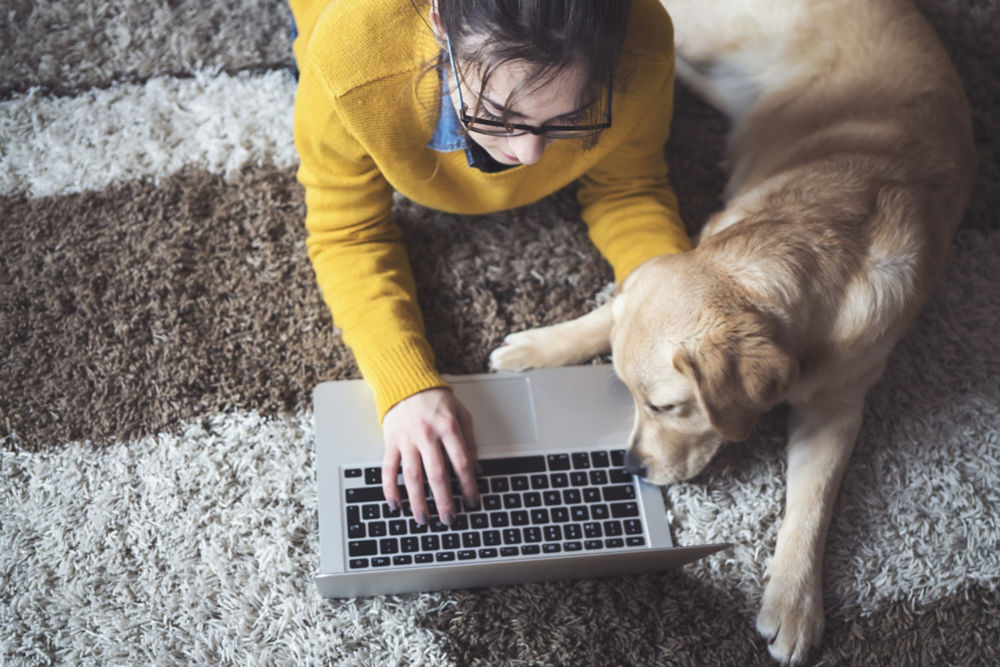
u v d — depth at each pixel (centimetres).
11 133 175
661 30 130
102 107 179
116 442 153
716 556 150
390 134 132
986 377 168
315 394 150
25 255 166
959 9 200
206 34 187
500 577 141
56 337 160
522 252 174
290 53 187
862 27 167
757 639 146
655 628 146
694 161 186
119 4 186
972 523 156
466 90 110
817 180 141
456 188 152
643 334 128
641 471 145
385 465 140
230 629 142
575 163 149
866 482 158
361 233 155
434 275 170
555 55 97
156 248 168
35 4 185
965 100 168
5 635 140
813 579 145
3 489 149
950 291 175
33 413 154
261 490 151
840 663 144
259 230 171
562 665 142
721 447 158
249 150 177
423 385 142
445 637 142
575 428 150
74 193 171
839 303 132
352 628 142
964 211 169
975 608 150
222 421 156
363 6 122
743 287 127
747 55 178
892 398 165
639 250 160
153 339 161
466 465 139
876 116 154
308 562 146
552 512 144
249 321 164
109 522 148
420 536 140
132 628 141
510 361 157
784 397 147
